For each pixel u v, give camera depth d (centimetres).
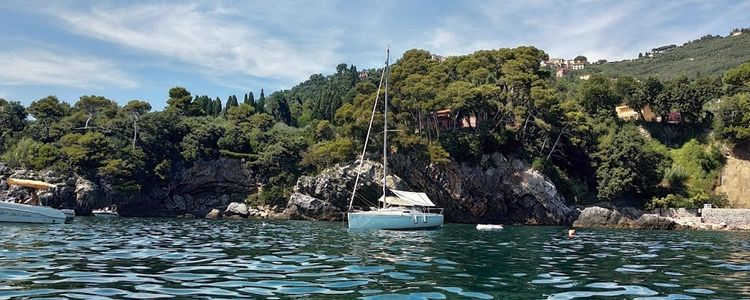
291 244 2659
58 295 1165
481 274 1639
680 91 8225
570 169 7775
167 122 8000
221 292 1247
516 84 7362
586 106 8769
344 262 1888
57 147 7294
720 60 16375
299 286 1346
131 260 1828
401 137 6806
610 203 7225
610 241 3438
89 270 1555
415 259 2031
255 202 7719
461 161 7131
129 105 8162
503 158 7231
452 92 7169
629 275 1692
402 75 7675
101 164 7138
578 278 1598
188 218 6681
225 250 2286
